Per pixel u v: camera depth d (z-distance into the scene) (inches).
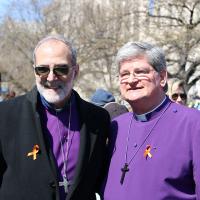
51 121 149.6
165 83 149.3
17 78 1322.6
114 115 264.2
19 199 142.0
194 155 136.5
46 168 142.6
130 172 143.7
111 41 949.2
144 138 146.5
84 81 1158.3
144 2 900.6
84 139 149.3
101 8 1052.5
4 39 1311.5
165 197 136.1
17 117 148.3
